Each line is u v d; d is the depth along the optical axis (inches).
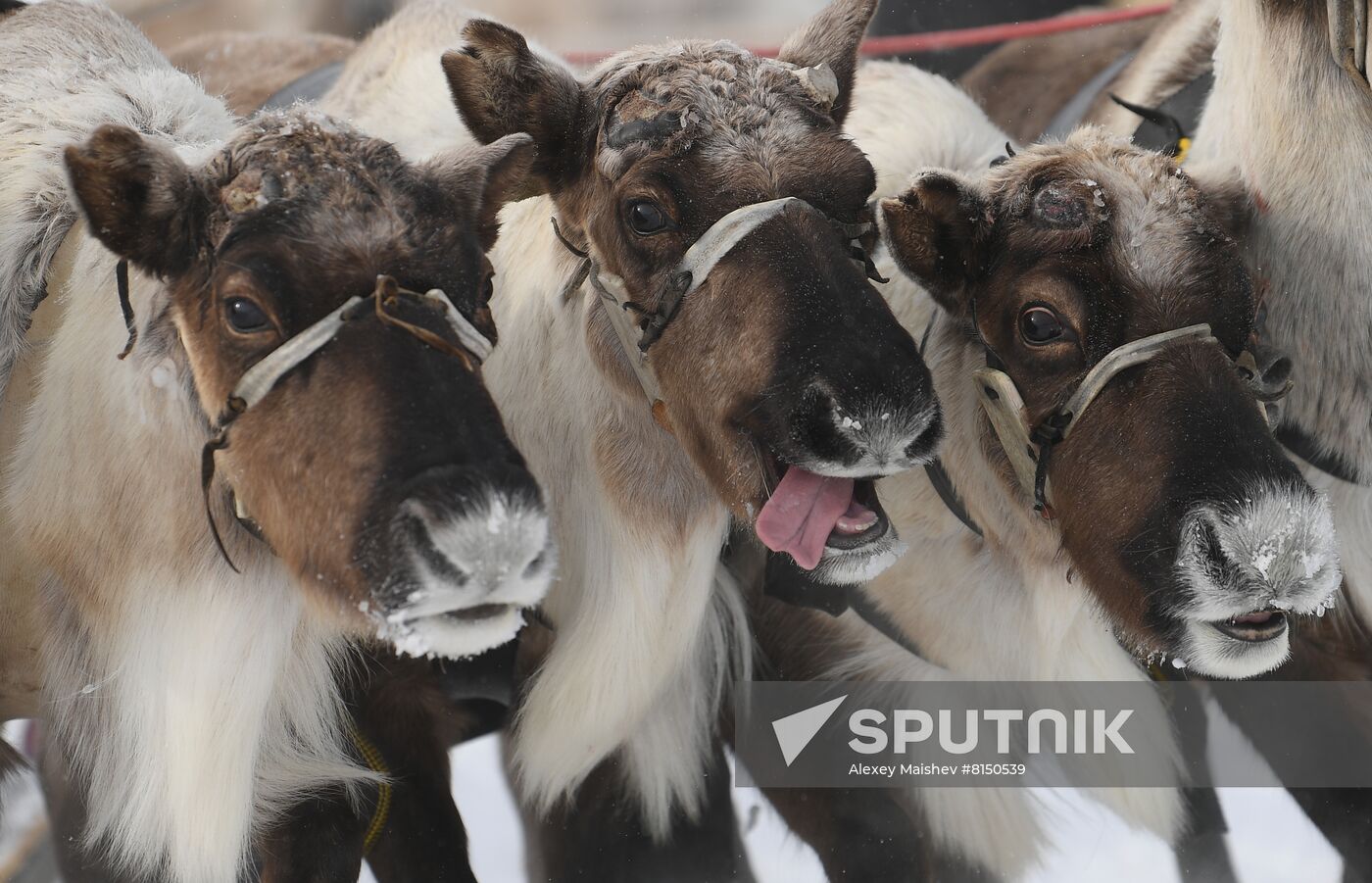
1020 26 404.5
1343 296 231.5
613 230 207.5
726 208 199.2
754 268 195.5
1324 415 237.1
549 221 229.3
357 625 178.9
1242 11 239.6
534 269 229.9
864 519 200.5
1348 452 237.3
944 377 231.1
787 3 669.9
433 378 175.0
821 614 249.4
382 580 169.8
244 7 527.8
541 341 229.3
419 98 262.2
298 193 180.7
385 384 173.2
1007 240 212.7
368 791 228.2
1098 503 203.3
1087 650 245.4
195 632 202.2
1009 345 212.7
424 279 181.3
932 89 268.2
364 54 293.4
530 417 231.1
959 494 233.8
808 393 188.4
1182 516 192.7
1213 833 279.7
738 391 195.9
